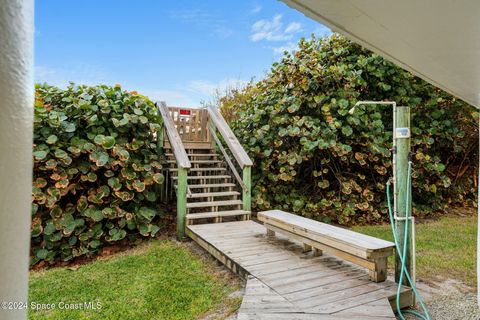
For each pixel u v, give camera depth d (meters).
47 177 4.08
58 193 3.94
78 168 4.17
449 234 4.57
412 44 1.07
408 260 2.53
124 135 4.70
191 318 2.42
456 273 3.22
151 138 5.04
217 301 2.68
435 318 2.38
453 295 2.75
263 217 3.93
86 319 2.40
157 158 5.00
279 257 3.19
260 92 6.76
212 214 4.73
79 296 2.80
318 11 0.82
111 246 4.30
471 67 1.35
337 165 5.60
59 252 3.90
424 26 0.90
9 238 0.43
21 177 0.45
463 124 5.99
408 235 2.52
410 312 2.41
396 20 0.86
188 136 6.68
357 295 2.32
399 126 2.53
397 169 2.54
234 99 9.52
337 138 5.14
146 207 4.67
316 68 5.34
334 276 2.69
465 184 6.55
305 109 5.52
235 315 2.41
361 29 0.93
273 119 5.52
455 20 0.86
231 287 2.95
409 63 1.31
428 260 3.54
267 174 5.72
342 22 0.89
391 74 5.50
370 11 0.80
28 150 0.46
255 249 3.45
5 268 0.42
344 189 5.17
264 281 2.58
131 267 3.50
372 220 5.45
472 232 4.68
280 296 2.30
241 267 2.95
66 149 4.16
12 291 0.44
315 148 5.29
